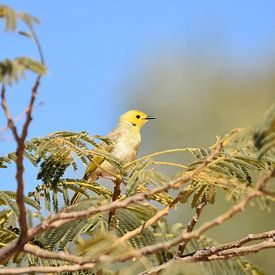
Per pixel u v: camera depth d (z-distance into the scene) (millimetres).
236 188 8234
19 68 6320
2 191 9570
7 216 9633
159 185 8086
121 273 6656
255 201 7078
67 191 10609
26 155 9922
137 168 8844
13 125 6523
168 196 9828
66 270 7230
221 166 8719
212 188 8758
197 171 7723
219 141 8609
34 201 9625
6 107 6488
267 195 6805
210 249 8570
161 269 7688
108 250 6766
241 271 9242
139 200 7414
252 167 8727
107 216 9367
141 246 8031
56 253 7258
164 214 8117
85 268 7191
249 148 7969
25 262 9734
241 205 6738
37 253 7195
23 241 7125
